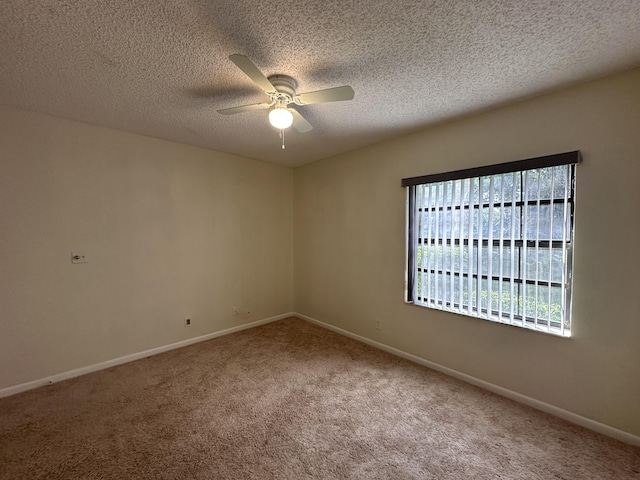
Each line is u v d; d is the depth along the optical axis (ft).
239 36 4.73
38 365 7.91
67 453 5.50
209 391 7.68
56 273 8.16
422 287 9.26
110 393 7.56
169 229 10.36
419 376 8.55
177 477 4.99
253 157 12.51
